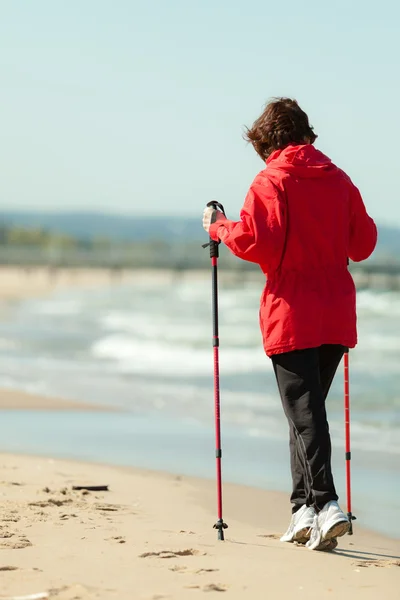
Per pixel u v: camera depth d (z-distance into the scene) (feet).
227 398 62.80
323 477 21.02
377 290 258.16
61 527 23.06
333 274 21.25
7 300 249.55
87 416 54.29
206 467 38.22
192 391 67.10
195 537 22.72
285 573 19.17
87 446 43.50
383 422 51.37
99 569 18.92
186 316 168.76
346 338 21.31
